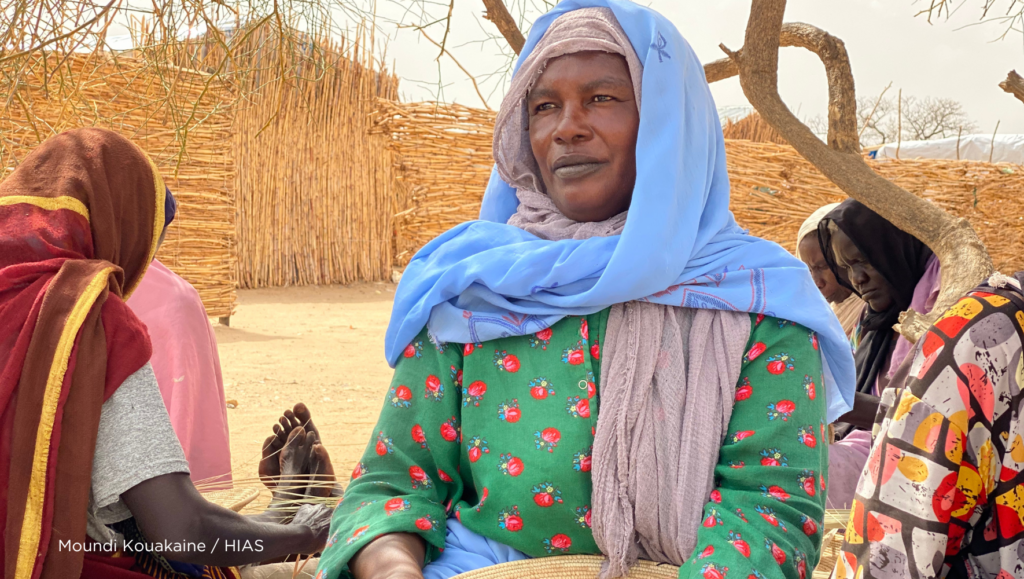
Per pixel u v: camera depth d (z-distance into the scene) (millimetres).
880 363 3061
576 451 1467
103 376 1609
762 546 1356
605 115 1574
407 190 14391
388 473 1563
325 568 1455
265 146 13680
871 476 1312
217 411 2982
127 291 1910
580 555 1473
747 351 1524
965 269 2643
